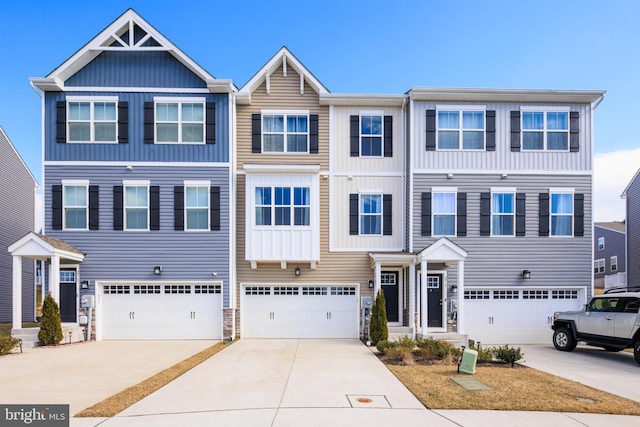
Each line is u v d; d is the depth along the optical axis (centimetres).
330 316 1638
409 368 1023
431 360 1136
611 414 697
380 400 748
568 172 1656
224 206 1590
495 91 1614
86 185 1573
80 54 1554
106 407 703
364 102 1672
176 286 1584
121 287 1578
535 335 1625
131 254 1566
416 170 1630
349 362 1106
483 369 1025
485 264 1620
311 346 1408
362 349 1339
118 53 1606
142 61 1609
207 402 734
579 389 841
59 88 1572
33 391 812
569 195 1656
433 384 856
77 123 1589
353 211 1659
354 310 1644
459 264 1492
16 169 2166
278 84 1686
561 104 1670
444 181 1634
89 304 1538
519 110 1662
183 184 1589
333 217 1659
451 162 1641
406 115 1691
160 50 1588
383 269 1642
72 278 1565
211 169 1597
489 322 1620
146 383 867
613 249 3303
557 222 1650
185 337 1569
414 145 1638
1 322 2027
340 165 1675
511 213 1645
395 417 659
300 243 1592
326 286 1647
